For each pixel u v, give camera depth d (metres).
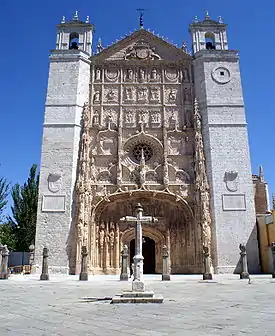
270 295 14.60
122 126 41.34
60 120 39.97
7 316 9.58
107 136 40.97
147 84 43.22
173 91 43.09
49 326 8.04
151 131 41.31
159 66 44.19
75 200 37.44
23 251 50.31
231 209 37.03
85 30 45.16
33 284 22.39
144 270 40.28
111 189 38.69
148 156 40.78
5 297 14.78
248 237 36.28
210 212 37.31
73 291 17.42
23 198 51.38
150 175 39.50
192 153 40.41
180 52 44.50
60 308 11.13
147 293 12.98
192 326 7.86
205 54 43.03
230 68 42.47
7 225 51.75
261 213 43.97
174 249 37.44
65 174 37.97
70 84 41.56
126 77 43.69
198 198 37.41
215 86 41.59
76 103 40.69
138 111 42.09
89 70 43.66
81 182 37.50
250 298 13.54
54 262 35.41
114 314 9.73
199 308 10.84
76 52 43.03
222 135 39.53
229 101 40.91
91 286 20.59
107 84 43.19
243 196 37.50
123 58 44.41
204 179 37.84
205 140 39.91
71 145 38.97
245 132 39.69
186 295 14.96
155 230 37.84
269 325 7.90
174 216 38.41
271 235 36.19
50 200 37.16
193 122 41.19
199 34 45.09
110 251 37.22
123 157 40.12
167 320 8.69
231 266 35.47
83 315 9.62
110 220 38.06
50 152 38.75
